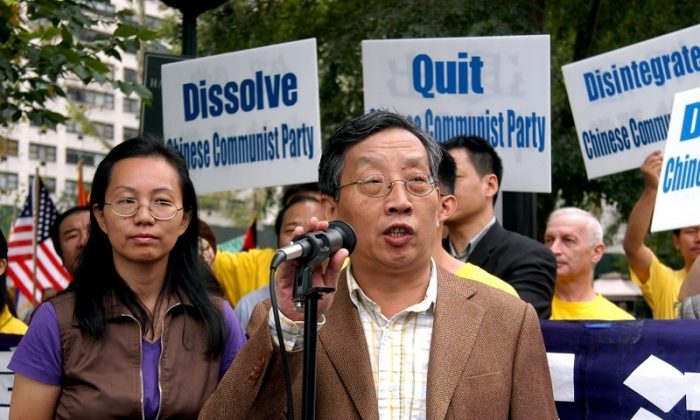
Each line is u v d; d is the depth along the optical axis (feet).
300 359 11.75
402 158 12.30
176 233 13.96
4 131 38.50
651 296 23.16
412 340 12.35
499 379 12.00
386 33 46.39
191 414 13.55
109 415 13.24
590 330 15.42
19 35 23.62
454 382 11.88
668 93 21.63
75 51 23.13
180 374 13.58
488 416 11.85
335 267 11.04
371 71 21.45
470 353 12.08
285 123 21.52
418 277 12.55
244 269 23.47
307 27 50.47
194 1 25.04
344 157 12.59
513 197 24.70
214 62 22.11
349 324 12.36
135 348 13.52
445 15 45.42
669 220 15.84
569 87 22.52
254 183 21.76
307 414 10.78
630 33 50.26
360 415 11.88
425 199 12.31
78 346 13.44
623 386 15.15
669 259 58.90
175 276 14.14
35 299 34.50
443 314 12.30
